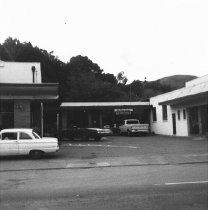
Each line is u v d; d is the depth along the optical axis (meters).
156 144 26.03
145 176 12.60
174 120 37.78
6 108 24.89
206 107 31.03
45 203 8.71
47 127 35.22
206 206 8.00
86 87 70.62
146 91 90.69
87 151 22.05
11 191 10.45
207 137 29.67
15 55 63.16
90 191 10.08
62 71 64.12
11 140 18.73
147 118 45.62
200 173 12.92
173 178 11.96
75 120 43.88
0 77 31.80
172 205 8.14
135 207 8.03
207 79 33.62
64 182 11.84
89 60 86.44
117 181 11.70
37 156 18.81
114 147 24.34
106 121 44.78
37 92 24.56
